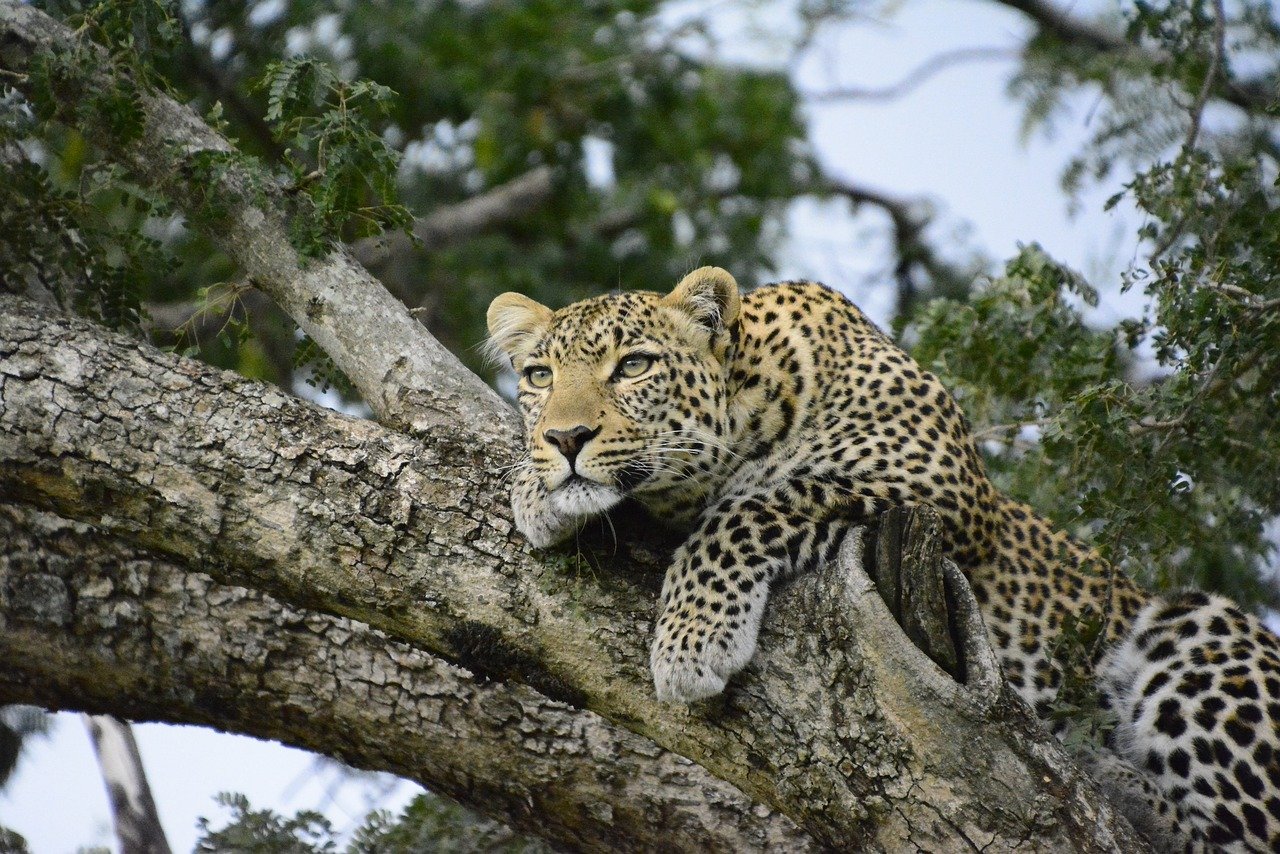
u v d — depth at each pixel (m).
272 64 10.16
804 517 9.94
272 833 11.52
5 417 9.00
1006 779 7.96
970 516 10.76
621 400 10.67
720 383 10.96
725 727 8.51
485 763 9.88
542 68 21.56
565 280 22.36
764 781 8.46
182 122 10.79
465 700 9.82
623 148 22.44
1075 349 12.11
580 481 10.30
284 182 11.02
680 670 8.56
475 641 8.81
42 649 10.05
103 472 8.95
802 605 8.51
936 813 7.98
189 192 10.71
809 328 11.38
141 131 10.54
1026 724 8.12
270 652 9.90
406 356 10.24
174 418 9.05
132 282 11.38
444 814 11.75
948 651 8.09
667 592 9.07
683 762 9.84
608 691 8.77
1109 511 10.13
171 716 10.37
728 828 9.77
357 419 9.30
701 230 22.53
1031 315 13.07
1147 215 11.23
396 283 20.75
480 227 21.95
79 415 9.02
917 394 11.06
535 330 11.51
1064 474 12.03
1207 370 10.16
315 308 10.45
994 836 7.92
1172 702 10.92
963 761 7.98
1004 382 13.26
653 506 11.17
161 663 10.01
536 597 8.84
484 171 22.05
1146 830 10.73
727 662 8.49
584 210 22.81
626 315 11.01
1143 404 9.99
